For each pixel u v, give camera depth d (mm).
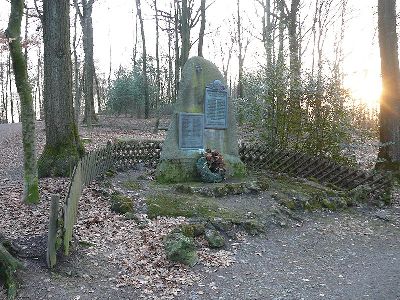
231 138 12438
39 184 10742
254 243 8156
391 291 6234
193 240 7781
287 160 12828
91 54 28297
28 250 6418
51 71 12195
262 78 14328
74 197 7387
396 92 13266
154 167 13664
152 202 9234
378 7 13492
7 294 5383
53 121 12242
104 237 7434
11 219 7816
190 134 11742
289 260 7488
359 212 10453
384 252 8039
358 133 13453
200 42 24062
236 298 5918
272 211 9477
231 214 8992
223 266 7016
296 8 19422
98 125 28312
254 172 13148
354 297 6020
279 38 20141
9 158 17109
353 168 11750
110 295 5715
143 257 6891
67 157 12141
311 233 8914
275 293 6117
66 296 5523
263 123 14172
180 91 11750
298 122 13500
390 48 13266
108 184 10500
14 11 8281
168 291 5980
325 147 13070
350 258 7684
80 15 22938
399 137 13312
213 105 12055
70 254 6539
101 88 59531
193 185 10695
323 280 6652
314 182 12016
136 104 38406
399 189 12391
